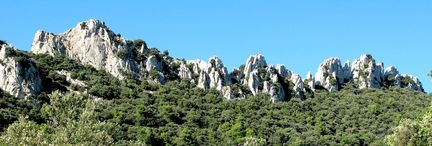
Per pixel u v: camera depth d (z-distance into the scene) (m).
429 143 61.62
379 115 182.25
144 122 147.00
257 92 193.00
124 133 127.38
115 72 185.38
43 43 192.12
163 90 181.12
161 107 160.00
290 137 153.75
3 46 155.25
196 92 185.62
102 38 193.75
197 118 158.00
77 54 191.62
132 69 188.38
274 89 192.62
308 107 190.62
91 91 164.88
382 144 148.38
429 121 63.19
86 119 66.31
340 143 153.00
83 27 196.88
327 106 193.50
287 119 175.62
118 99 165.25
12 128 60.53
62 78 167.75
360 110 187.25
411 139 62.78
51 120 69.38
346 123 176.50
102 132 64.44
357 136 158.88
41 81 157.88
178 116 158.12
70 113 67.44
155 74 189.25
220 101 182.25
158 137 133.75
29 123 61.97
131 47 195.75
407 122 64.81
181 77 197.75
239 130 149.25
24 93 147.00
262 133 153.62
